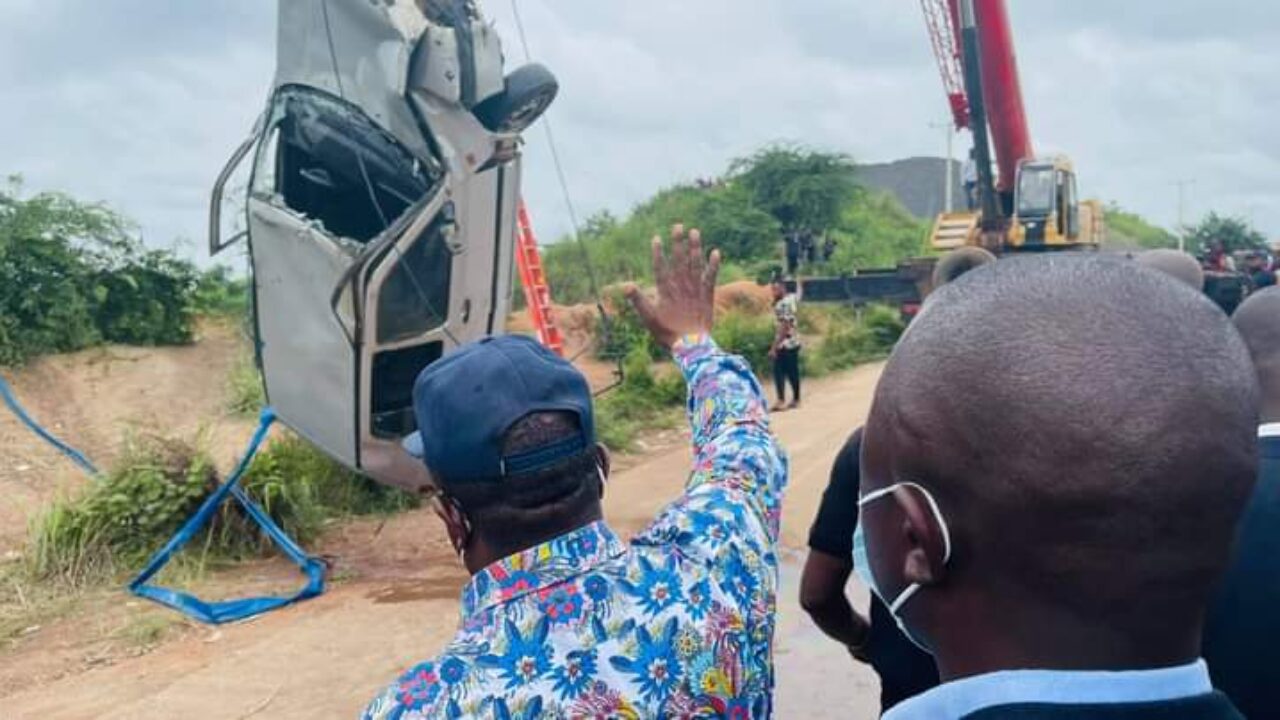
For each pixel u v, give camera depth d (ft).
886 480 3.71
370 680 18.37
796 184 126.72
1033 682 3.26
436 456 5.32
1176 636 3.30
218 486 26.37
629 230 117.80
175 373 49.67
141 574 23.89
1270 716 5.47
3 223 48.98
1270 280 51.96
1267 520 5.50
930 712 3.39
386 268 23.71
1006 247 69.72
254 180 25.04
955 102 68.74
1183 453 3.13
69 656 20.25
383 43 23.82
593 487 5.50
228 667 19.19
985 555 3.36
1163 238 217.97
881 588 3.87
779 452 6.57
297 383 25.40
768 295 79.56
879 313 75.10
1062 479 3.14
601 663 5.09
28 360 47.55
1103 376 3.18
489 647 5.12
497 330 27.32
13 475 35.81
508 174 26.43
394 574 24.82
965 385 3.33
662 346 7.53
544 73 25.90
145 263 53.16
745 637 5.41
